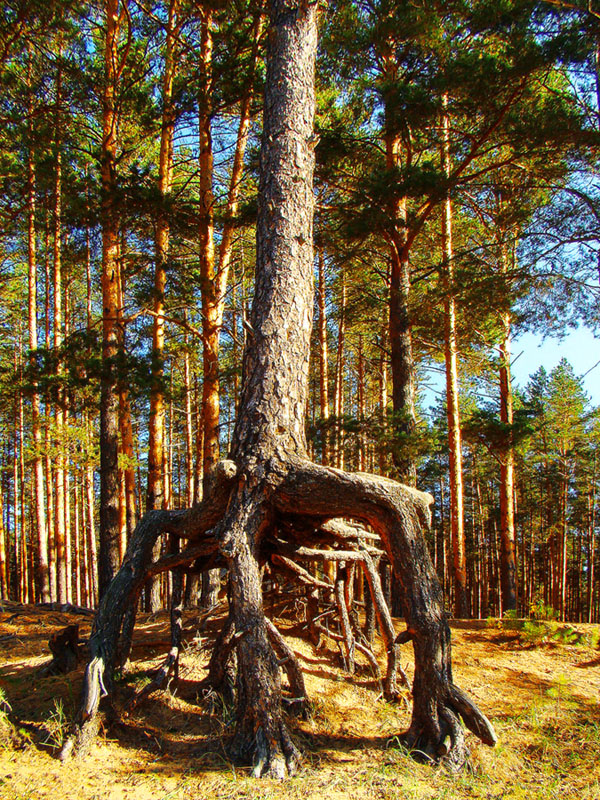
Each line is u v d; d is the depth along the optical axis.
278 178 4.87
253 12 9.20
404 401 10.55
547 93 10.19
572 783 3.49
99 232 9.82
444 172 9.38
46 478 18.52
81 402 12.28
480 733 3.83
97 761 3.66
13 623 7.82
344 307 16.22
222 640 4.39
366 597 7.70
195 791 3.27
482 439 15.34
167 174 10.92
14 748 3.79
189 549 4.86
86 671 4.05
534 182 11.21
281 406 4.49
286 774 3.47
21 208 11.96
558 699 5.14
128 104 10.42
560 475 28.20
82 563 27.56
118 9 11.54
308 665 5.41
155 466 10.27
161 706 4.36
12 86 10.88
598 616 33.38
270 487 4.31
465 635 8.13
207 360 9.73
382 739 4.08
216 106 9.43
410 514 4.16
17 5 10.00
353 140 9.99
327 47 9.39
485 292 9.83
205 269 9.87
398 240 10.53
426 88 8.85
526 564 30.78
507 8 8.35
